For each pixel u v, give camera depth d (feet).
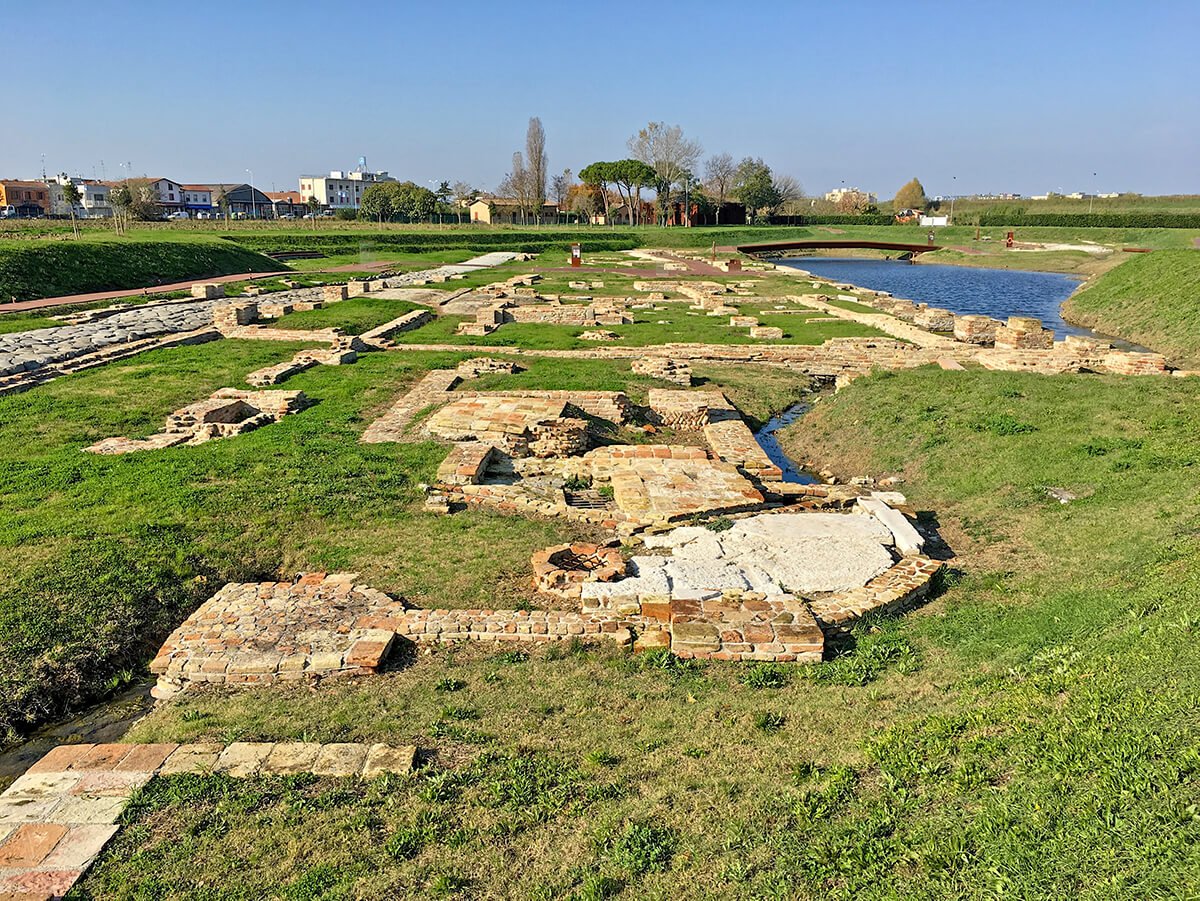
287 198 592.19
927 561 38.75
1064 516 42.45
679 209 445.37
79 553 38.52
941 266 292.81
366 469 52.49
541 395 69.56
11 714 29.73
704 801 21.98
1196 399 57.82
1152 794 17.94
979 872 17.22
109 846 21.18
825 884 18.13
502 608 36.01
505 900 18.89
